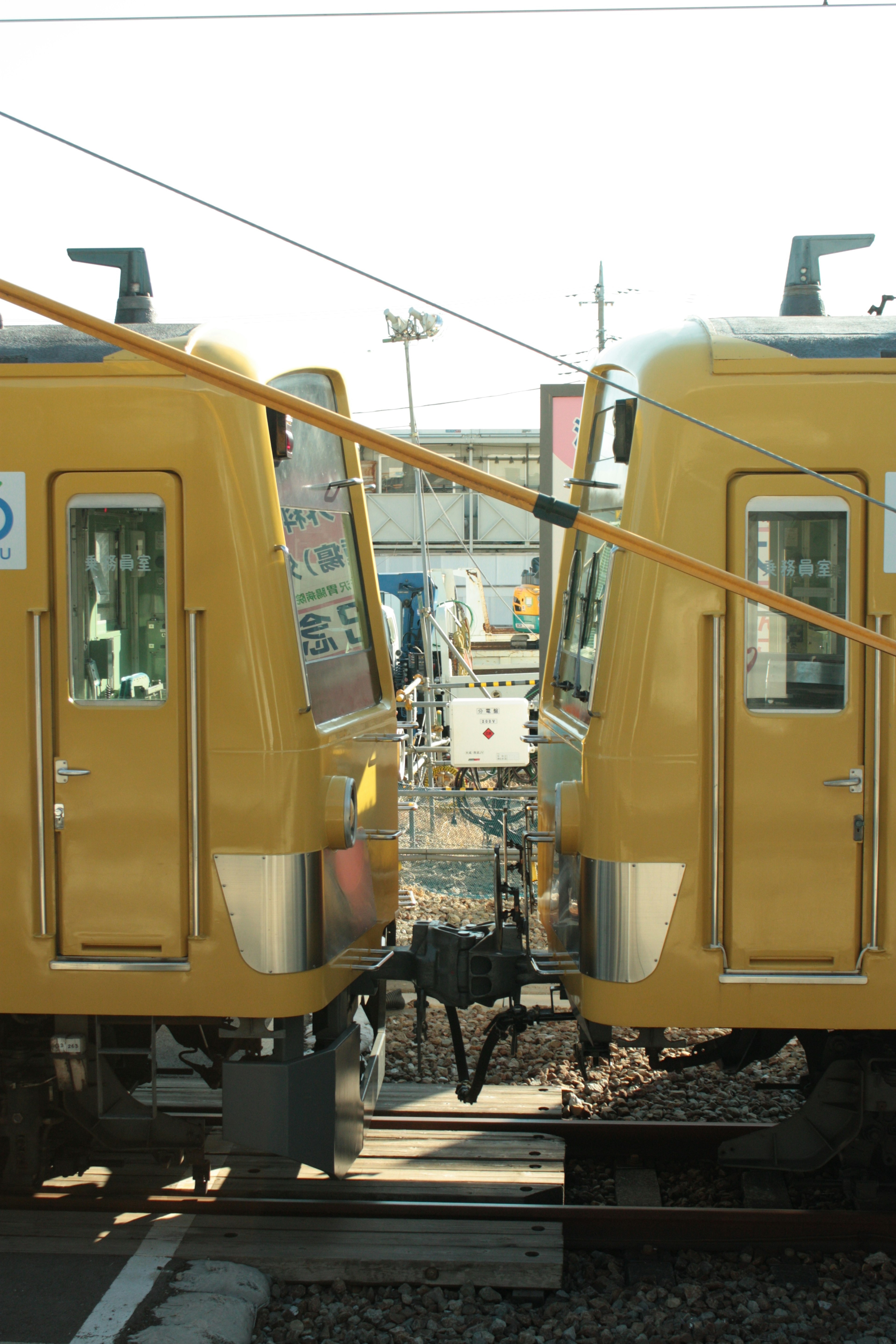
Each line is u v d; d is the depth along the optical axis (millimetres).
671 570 3943
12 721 3951
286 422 4191
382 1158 4812
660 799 3943
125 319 5039
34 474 3928
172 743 3920
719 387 3957
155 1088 4148
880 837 3980
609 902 3977
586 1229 4316
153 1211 4355
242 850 3889
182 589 3914
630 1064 6027
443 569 31859
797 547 3996
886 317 4504
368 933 4746
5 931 3984
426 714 13047
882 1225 4262
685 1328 3750
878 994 3979
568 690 5254
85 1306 3697
